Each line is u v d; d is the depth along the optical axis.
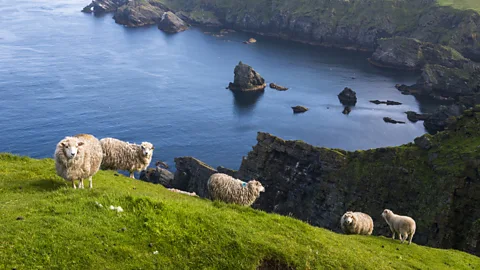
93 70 158.38
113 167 29.02
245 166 87.19
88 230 15.61
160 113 123.94
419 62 170.12
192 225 17.12
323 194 75.25
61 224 15.66
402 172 68.06
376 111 129.50
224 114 126.12
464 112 73.06
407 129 116.94
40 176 23.70
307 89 148.75
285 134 114.38
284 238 18.03
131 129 112.56
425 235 62.47
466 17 183.75
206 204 20.44
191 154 103.31
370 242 23.77
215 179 25.45
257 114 127.06
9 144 98.06
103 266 14.48
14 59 163.00
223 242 16.69
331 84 154.00
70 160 20.14
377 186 69.25
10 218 15.88
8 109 116.75
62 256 14.40
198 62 178.12
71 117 115.38
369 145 108.44
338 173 73.62
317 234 19.52
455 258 24.58
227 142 109.56
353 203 70.75
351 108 132.00
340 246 19.34
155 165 97.69
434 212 62.28
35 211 16.55
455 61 162.75
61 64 161.88
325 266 17.12
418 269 20.62
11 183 21.41
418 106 133.38
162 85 147.62
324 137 112.88
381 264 18.89
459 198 61.75
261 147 84.88
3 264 13.62
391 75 165.50
